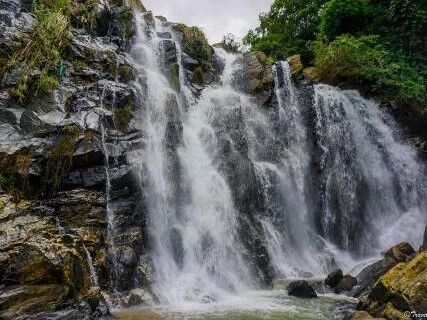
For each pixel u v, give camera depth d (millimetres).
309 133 18156
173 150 13789
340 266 14414
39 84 11648
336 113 18594
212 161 14828
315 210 16797
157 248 11633
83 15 15820
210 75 19453
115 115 12570
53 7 14789
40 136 10594
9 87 11453
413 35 20938
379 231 17016
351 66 20109
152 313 8656
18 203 9500
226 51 23047
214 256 12656
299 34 28016
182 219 12875
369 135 18859
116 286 9773
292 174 16781
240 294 10891
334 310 9062
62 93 11969
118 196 11203
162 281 10781
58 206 10016
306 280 11859
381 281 7930
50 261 7762
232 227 13688
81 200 10250
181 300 9938
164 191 12703
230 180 14570
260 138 17188
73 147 10609
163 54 17422
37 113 11148
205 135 15547
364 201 17562
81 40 14477
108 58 14281
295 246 15203
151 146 13000
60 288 7680
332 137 18078
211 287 11188
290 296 10602
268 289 11688
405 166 18641
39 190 10125
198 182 13836
